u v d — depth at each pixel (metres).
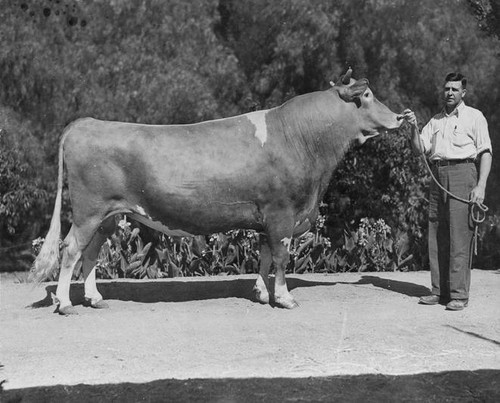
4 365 5.33
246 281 8.89
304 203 7.28
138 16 10.51
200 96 10.27
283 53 10.58
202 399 4.67
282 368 5.27
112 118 10.36
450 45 10.79
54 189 10.62
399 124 7.30
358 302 7.67
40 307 7.48
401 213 10.77
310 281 9.05
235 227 7.27
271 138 7.14
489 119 11.23
